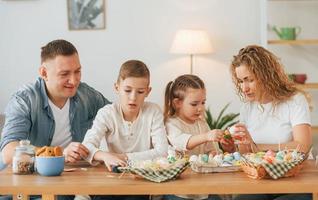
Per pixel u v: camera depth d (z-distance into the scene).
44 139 2.43
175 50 4.40
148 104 2.29
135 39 4.64
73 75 2.30
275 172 1.76
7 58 4.67
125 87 2.17
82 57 4.65
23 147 1.94
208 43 4.40
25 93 2.40
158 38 4.64
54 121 2.43
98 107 2.59
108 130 2.23
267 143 2.42
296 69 4.59
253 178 1.80
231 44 4.63
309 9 4.54
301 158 1.83
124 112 2.23
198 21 4.62
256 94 2.39
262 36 4.52
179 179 1.80
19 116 2.33
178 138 2.31
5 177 1.86
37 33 4.66
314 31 4.54
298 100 2.38
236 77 2.44
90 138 2.15
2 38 4.66
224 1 4.61
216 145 2.44
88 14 4.63
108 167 1.95
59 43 2.29
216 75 4.65
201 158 1.95
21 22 4.65
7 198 2.23
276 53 4.58
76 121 2.48
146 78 2.17
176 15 4.62
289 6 4.53
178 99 2.43
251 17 4.62
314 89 4.55
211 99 4.66
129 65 2.18
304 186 1.71
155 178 1.76
